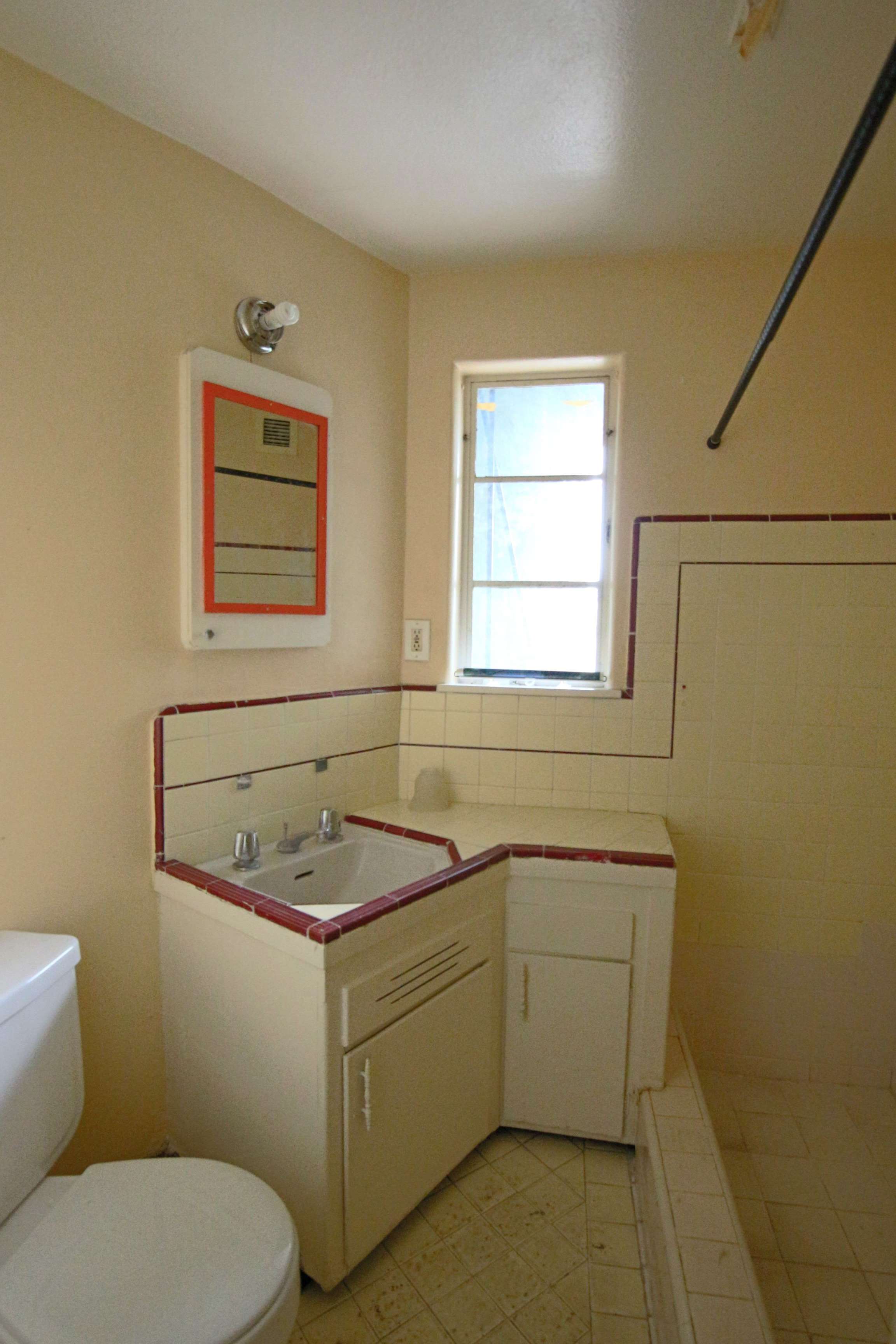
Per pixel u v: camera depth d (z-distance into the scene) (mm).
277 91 1376
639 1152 1674
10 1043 1130
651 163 1594
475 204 1764
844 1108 1996
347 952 1302
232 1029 1476
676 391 2016
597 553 2158
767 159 1571
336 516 1954
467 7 1174
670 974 1679
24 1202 1155
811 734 2012
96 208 1396
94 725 1466
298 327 1809
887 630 1951
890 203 1709
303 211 1800
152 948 1616
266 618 1743
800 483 1973
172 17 1190
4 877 1352
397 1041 1446
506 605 2238
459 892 1571
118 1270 1001
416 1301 1403
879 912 2025
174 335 1548
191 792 1632
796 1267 1513
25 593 1343
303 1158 1354
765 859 2066
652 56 1276
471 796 2189
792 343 1953
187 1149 1627
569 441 2166
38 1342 901
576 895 1710
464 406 2211
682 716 2064
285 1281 1008
